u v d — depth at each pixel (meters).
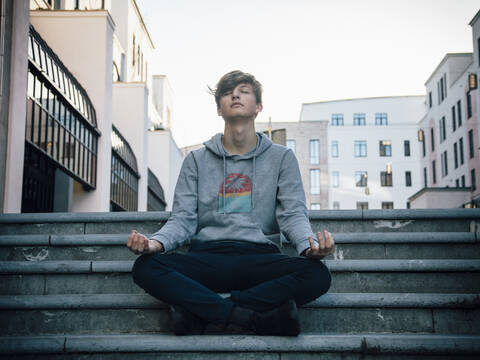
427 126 42.47
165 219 3.26
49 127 7.39
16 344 2.36
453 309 2.58
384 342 2.29
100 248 3.12
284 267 2.41
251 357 2.30
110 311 2.65
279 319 2.26
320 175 47.31
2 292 2.89
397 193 49.09
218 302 2.31
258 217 2.73
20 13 5.60
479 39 29.88
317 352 2.31
